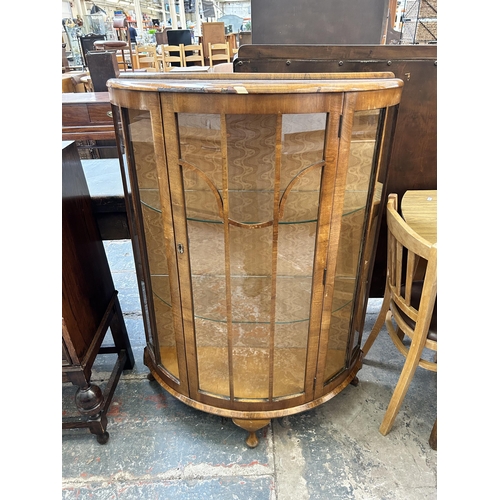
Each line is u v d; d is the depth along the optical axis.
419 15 1.72
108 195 1.22
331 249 0.88
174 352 1.20
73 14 6.58
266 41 1.41
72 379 1.08
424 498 1.02
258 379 1.11
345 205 0.89
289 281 0.95
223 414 1.09
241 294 0.98
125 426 1.24
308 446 1.17
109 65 1.82
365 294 1.18
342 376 1.20
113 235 1.31
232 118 0.73
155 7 11.27
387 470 1.10
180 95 0.70
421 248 0.93
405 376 1.11
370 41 1.39
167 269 0.97
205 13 11.16
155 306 1.11
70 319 1.02
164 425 1.24
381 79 0.84
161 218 0.91
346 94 0.71
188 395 1.15
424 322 1.02
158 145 0.77
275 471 1.09
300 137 0.75
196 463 1.12
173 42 4.86
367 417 1.26
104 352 1.42
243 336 1.05
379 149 0.87
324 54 1.13
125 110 0.81
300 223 0.86
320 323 0.99
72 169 1.09
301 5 1.34
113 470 1.11
